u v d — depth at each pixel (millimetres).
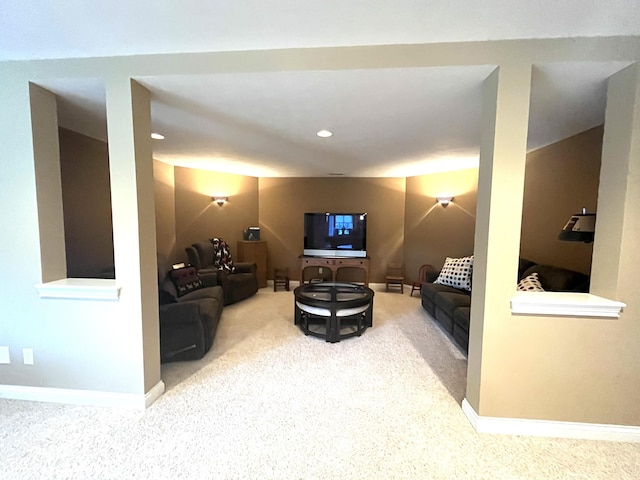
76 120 2615
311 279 5875
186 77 1832
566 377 1796
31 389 2086
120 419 1901
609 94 1751
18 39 1673
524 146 1685
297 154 3852
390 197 5688
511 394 1828
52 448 1655
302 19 1509
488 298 1786
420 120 2504
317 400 2125
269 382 2354
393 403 2102
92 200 3180
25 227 1978
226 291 4324
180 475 1500
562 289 2521
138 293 1958
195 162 4523
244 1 1384
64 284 1993
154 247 2100
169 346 2627
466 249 4680
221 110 2330
